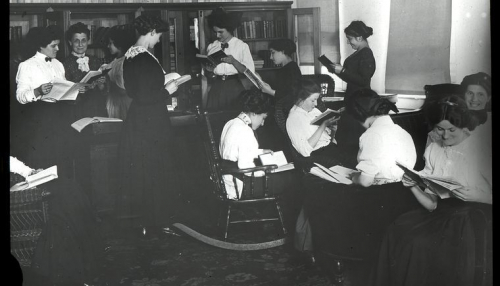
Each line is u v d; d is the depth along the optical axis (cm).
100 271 457
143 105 510
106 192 574
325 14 808
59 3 722
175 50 767
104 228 552
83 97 658
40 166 597
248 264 468
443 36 613
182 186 616
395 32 680
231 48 722
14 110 602
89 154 571
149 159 511
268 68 789
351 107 426
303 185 454
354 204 395
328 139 514
